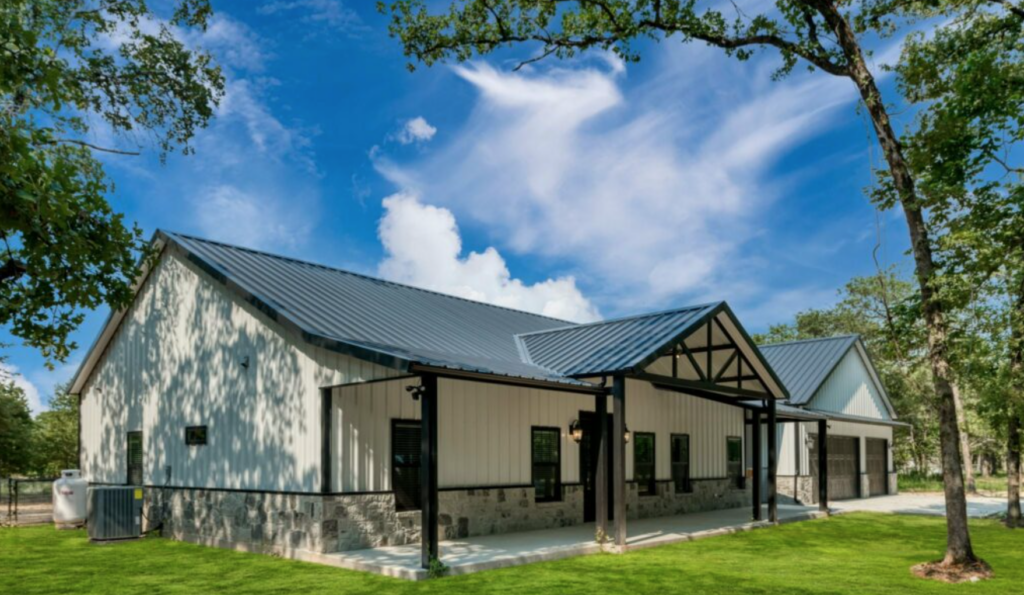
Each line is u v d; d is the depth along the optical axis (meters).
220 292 12.34
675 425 16.92
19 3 11.96
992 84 10.34
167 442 13.12
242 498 11.27
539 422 13.45
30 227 6.61
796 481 20.91
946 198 10.42
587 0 11.65
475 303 17.69
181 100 17.84
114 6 16.08
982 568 9.27
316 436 10.22
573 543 11.00
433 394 8.91
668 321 12.83
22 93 11.46
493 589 7.87
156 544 11.69
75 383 15.78
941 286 10.09
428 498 8.73
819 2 10.87
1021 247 10.36
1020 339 10.80
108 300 8.28
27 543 11.93
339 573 8.81
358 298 13.45
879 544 12.09
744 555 10.62
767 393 14.58
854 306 36.00
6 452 20.30
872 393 26.69
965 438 26.17
